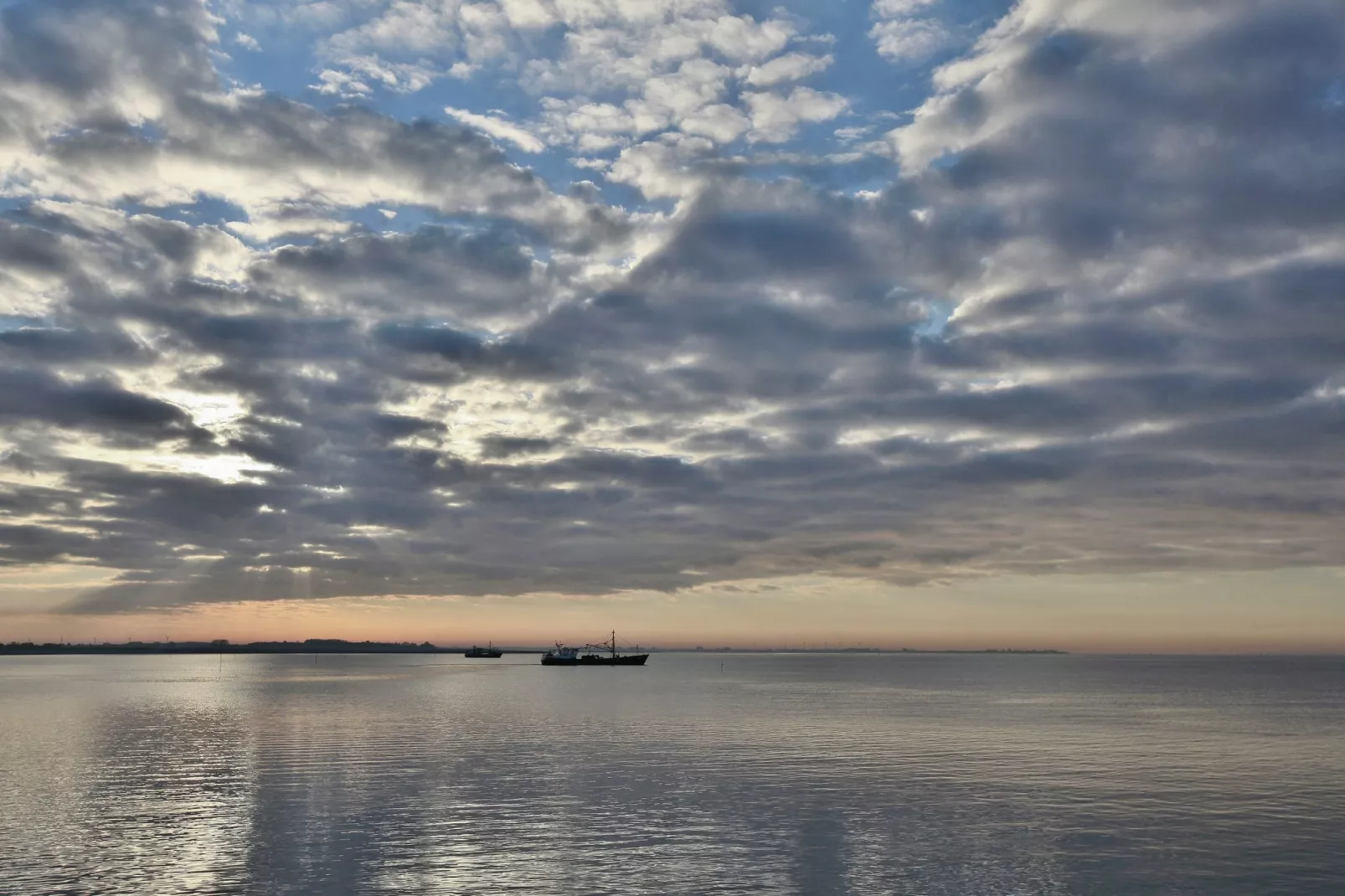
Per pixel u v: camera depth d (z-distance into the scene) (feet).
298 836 146.72
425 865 130.00
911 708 421.59
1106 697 527.40
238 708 420.77
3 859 134.00
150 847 140.46
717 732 302.25
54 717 379.14
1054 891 120.26
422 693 549.13
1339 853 137.80
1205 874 127.34
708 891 118.83
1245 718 366.43
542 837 146.10
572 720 349.41
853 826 153.48
